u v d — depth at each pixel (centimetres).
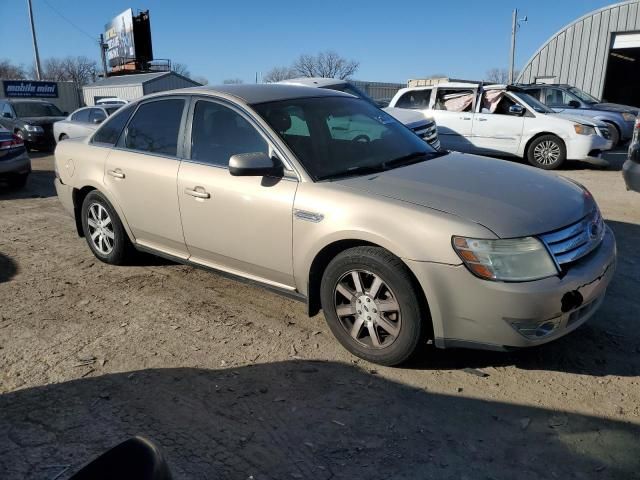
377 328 333
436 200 319
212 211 401
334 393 312
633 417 284
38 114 1686
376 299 328
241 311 423
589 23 2097
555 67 2233
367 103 480
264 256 378
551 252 299
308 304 365
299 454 264
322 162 372
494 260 290
